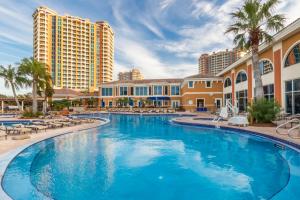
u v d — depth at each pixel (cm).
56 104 3738
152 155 845
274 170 654
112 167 689
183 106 3953
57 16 10500
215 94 3725
